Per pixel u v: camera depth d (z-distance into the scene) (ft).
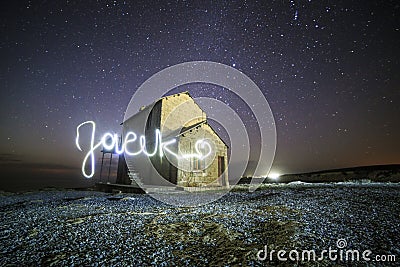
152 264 14.37
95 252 16.37
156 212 29.19
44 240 19.33
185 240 18.11
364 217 21.80
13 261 15.44
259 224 21.08
